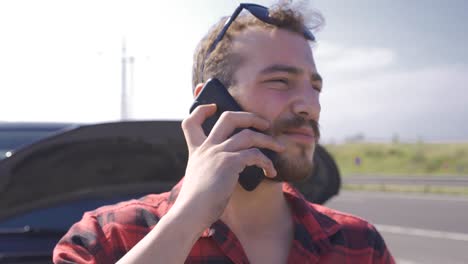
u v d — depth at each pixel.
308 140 1.45
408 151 43.94
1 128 3.56
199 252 1.43
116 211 1.56
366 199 19.73
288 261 1.47
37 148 2.41
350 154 45.78
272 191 1.52
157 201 1.60
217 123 1.39
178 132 2.68
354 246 1.60
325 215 1.65
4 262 2.48
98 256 1.46
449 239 10.34
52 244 2.61
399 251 9.17
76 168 2.71
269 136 1.39
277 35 1.50
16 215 2.67
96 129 2.48
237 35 1.52
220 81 1.52
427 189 22.69
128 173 2.87
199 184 1.28
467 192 21.33
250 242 1.51
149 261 1.19
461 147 42.47
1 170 2.41
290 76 1.46
